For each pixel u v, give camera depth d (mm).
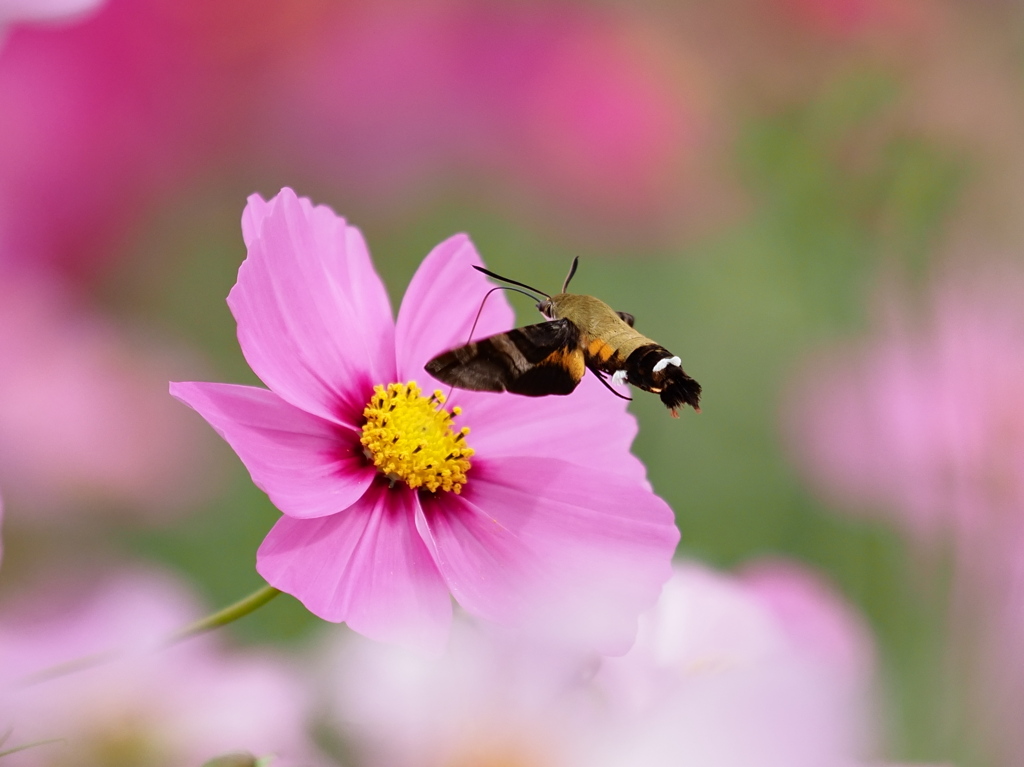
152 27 594
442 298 503
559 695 414
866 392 602
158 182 600
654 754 345
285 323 478
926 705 488
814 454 619
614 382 498
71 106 580
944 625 501
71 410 519
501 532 481
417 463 483
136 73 592
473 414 500
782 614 488
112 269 583
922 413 575
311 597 458
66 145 577
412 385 492
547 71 646
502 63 642
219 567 580
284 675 444
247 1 606
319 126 624
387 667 414
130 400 530
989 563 521
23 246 568
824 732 339
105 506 520
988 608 498
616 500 480
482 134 643
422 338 500
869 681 357
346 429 484
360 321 494
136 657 442
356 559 470
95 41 587
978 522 543
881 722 350
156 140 597
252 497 592
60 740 433
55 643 447
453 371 478
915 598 543
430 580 471
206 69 604
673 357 496
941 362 582
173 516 538
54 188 575
